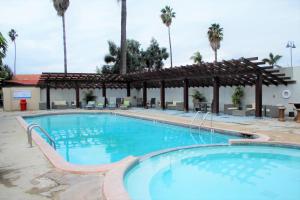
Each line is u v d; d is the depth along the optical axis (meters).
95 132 13.65
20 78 36.28
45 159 6.23
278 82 15.84
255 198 5.09
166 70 19.19
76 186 4.46
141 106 26.95
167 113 19.20
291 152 7.96
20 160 6.16
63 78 24.25
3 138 9.28
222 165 7.08
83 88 28.06
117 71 34.72
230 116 16.22
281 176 6.29
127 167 5.70
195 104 20.64
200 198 5.08
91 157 8.73
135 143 10.88
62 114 20.75
